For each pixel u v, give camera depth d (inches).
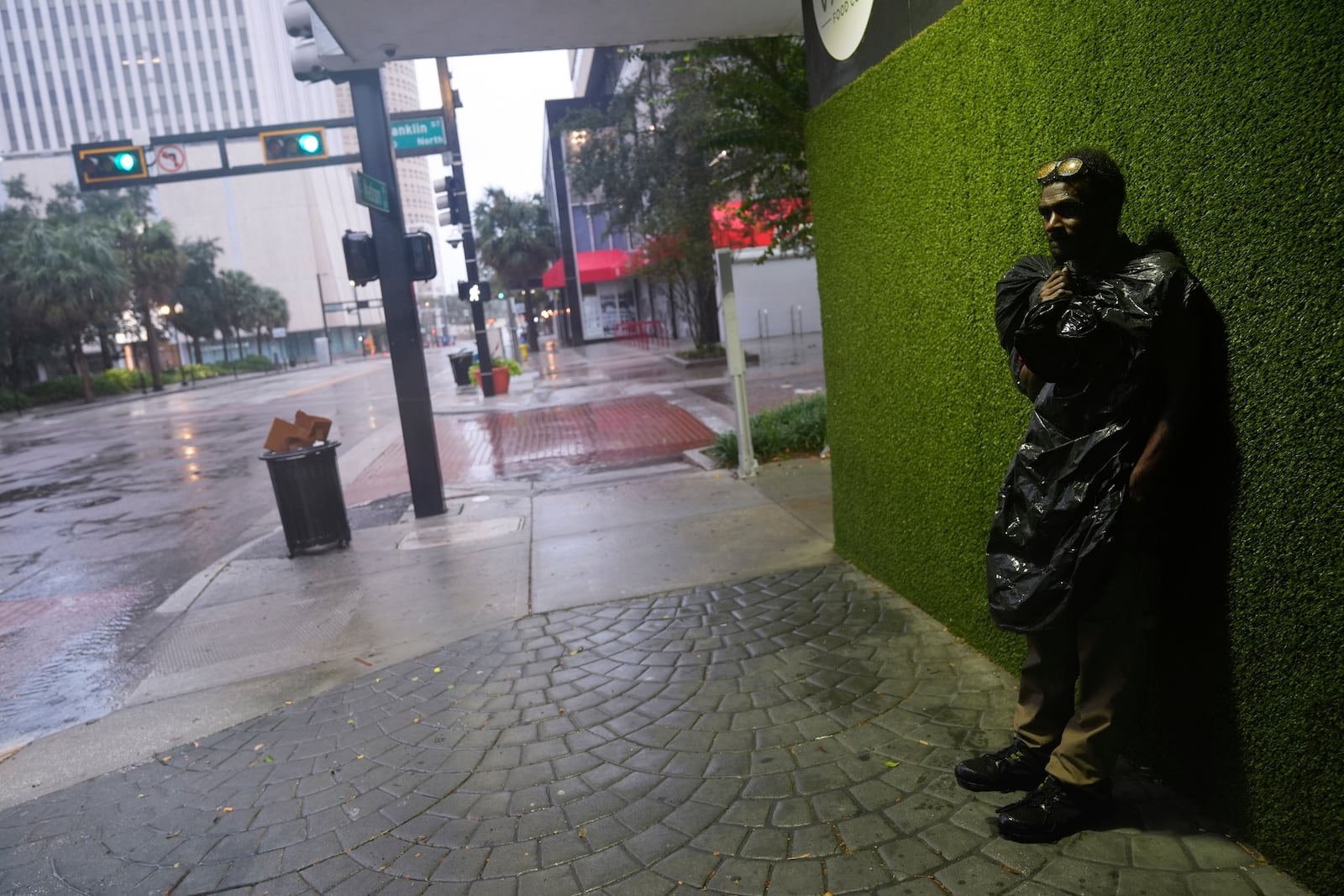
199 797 123.6
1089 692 90.1
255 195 4109.3
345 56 264.4
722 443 354.0
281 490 260.5
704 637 160.4
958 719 119.5
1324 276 70.6
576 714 135.0
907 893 85.8
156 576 281.4
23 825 121.1
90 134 4537.4
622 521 260.8
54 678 190.9
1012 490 92.6
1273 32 72.4
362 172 280.4
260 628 201.6
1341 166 68.0
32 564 318.3
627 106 809.5
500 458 450.0
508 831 104.9
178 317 2482.8
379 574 234.5
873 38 154.4
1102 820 92.7
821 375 655.8
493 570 224.4
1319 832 77.5
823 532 223.8
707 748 119.3
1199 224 83.4
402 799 115.5
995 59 115.9
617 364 1071.0
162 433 804.0
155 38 4498.0
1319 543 74.0
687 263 831.1
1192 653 91.6
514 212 2158.0
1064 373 86.0
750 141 288.7
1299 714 78.3
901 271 151.7
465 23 240.4
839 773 109.1
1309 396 73.4
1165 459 80.4
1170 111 85.4
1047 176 84.4
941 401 143.3
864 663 140.8
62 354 2046.0
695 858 95.2
